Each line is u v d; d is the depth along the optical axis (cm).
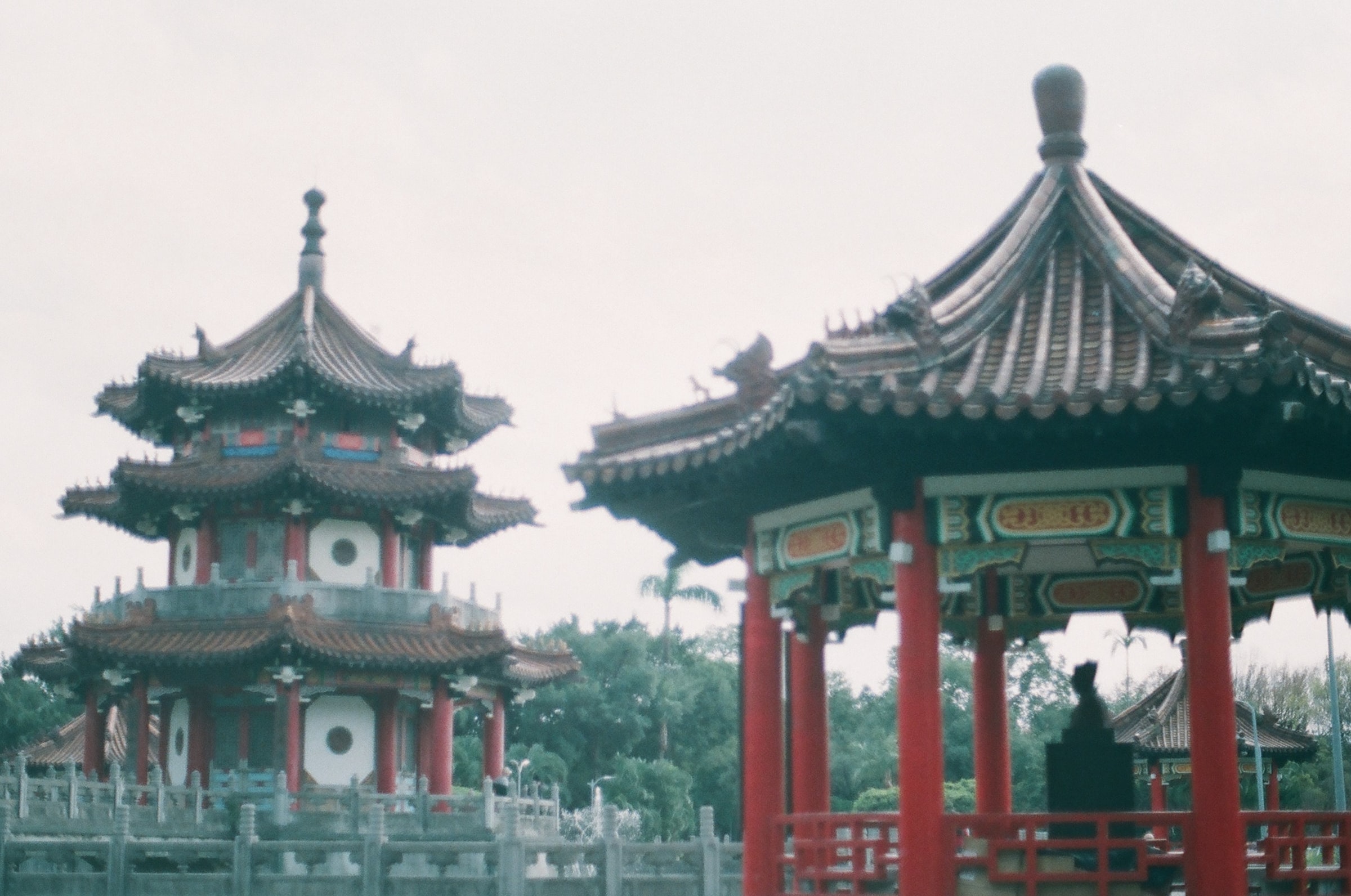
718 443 2089
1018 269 2203
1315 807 9294
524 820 6738
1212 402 1825
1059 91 2378
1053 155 2370
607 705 13338
